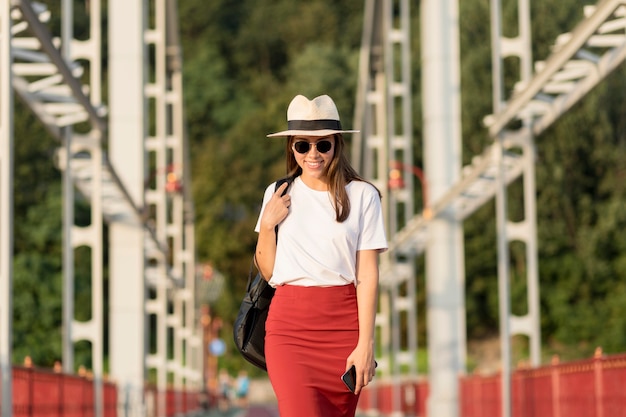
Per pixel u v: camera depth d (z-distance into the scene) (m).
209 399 85.25
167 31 57.91
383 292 59.88
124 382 39.19
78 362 83.25
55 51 20.81
